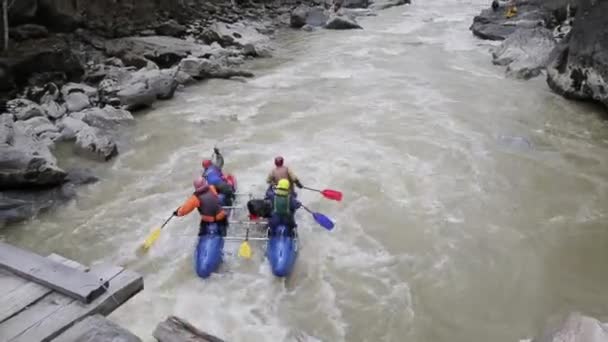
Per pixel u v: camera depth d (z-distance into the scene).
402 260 7.80
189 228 8.59
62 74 13.78
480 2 35.16
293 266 7.52
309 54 20.23
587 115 13.60
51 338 3.53
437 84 16.09
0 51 12.94
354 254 7.93
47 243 8.18
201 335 4.14
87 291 3.82
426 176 10.19
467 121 13.00
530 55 17.75
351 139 11.81
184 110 13.80
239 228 8.34
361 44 21.94
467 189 9.76
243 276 7.39
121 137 12.05
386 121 12.91
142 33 18.89
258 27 24.70
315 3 31.72
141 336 6.26
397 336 6.43
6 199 9.02
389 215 8.91
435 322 6.66
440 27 26.12
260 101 14.49
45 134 11.45
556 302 7.02
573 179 10.20
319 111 13.62
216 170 8.83
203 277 7.29
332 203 9.23
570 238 8.34
